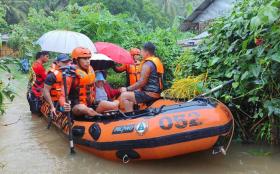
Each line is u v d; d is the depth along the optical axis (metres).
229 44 5.14
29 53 4.32
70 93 5.26
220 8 14.52
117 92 6.57
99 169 4.33
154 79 5.45
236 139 5.14
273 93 4.57
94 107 5.55
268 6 3.93
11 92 4.16
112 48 7.15
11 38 4.40
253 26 4.04
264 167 4.25
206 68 5.59
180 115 4.19
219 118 4.20
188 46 8.78
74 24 11.52
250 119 5.11
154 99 5.48
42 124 6.62
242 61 4.62
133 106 5.56
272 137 4.80
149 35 9.62
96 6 12.99
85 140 4.81
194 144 4.12
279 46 4.18
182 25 16.52
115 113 4.71
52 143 5.38
